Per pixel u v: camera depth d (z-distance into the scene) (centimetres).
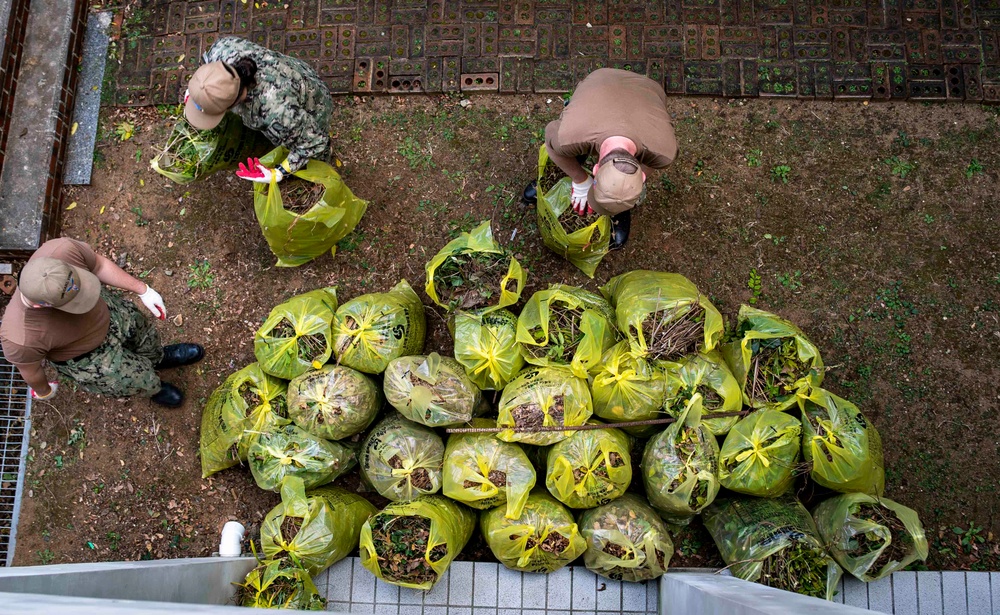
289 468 306
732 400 301
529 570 304
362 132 380
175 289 372
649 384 297
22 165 372
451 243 318
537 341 303
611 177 245
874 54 376
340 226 346
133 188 381
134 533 353
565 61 380
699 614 250
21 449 362
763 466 294
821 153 371
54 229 376
